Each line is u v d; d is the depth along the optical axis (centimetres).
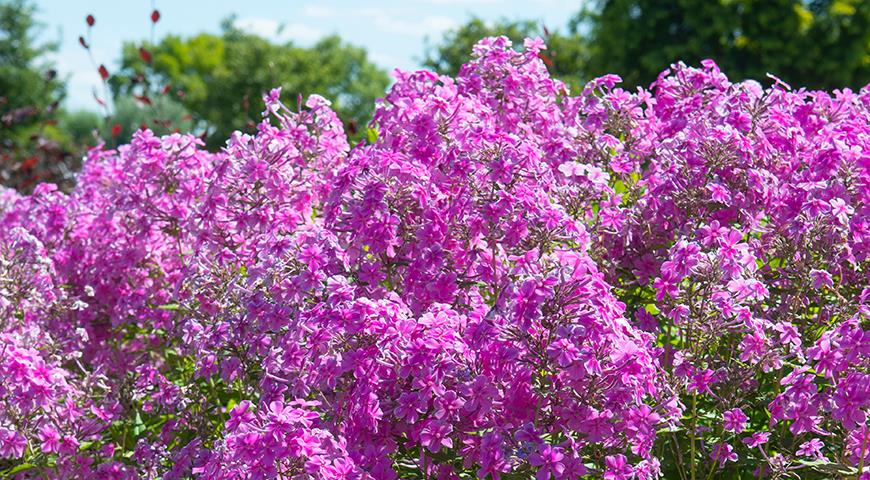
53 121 1126
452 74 1980
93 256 539
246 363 395
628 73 2419
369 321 324
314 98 486
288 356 350
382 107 450
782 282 391
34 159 1084
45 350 449
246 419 321
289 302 368
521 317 306
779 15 2248
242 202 431
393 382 334
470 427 331
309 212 442
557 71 2512
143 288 524
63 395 429
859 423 327
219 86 3500
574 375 307
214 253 432
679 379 351
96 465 474
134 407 493
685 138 407
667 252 408
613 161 446
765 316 390
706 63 467
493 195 374
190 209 477
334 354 335
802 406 346
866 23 2223
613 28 2370
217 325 398
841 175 371
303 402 319
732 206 402
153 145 484
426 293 372
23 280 463
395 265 385
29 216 554
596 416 318
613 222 407
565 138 466
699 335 360
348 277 387
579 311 312
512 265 389
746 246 359
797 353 350
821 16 2269
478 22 2069
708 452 371
